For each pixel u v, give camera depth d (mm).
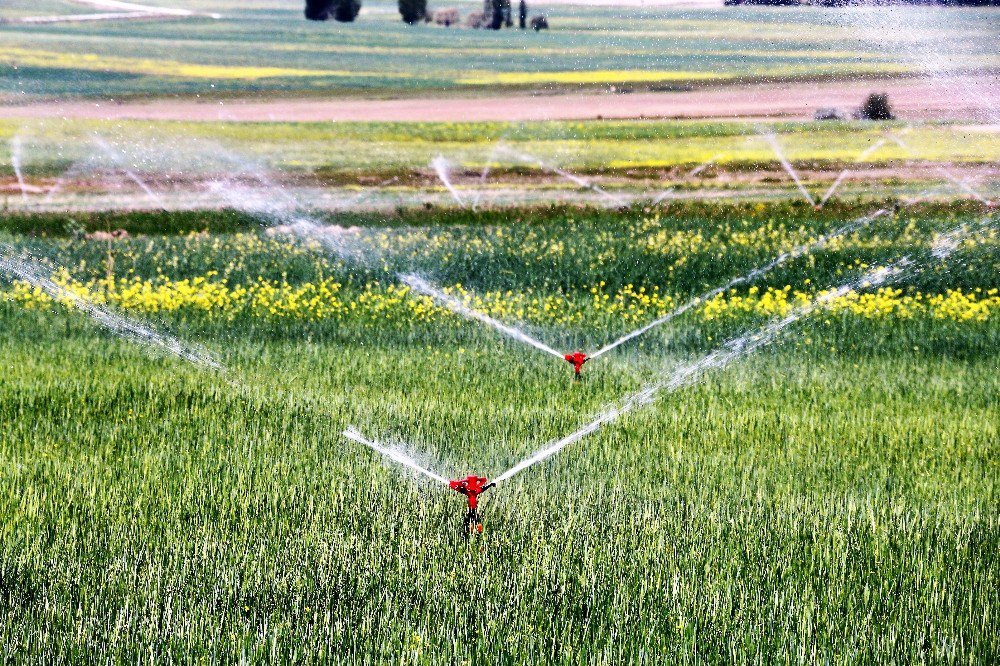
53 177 119750
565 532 23984
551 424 34375
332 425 33406
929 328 51375
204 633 19359
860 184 115938
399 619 20031
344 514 24922
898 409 37562
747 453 31578
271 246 72938
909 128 165125
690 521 24984
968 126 166375
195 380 39594
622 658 18875
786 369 44188
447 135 161125
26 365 41906
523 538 23672
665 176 125062
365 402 36656
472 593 21047
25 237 78812
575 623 20031
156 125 165750
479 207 94062
